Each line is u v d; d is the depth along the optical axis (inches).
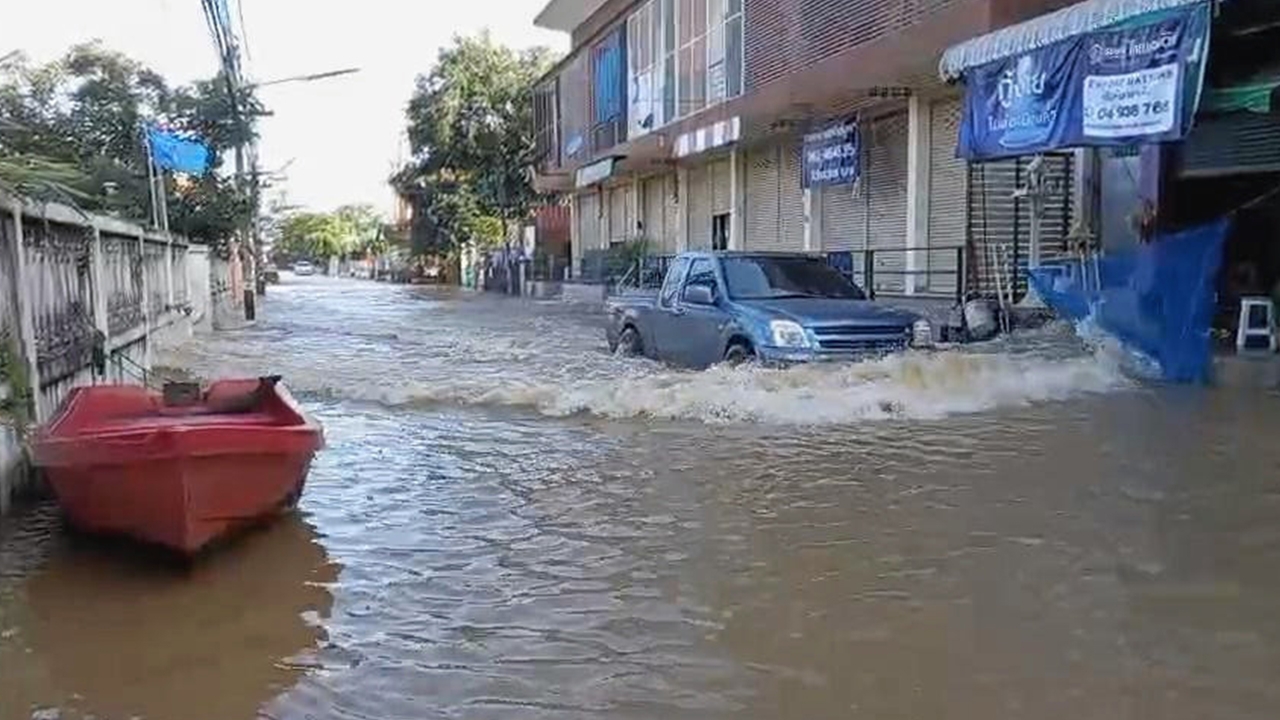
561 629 188.7
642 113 1232.8
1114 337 470.0
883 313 480.7
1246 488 272.4
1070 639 178.5
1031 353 487.8
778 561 223.1
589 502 276.1
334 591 211.9
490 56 2156.7
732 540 238.7
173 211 1093.8
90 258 431.5
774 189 973.8
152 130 911.7
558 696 161.8
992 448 327.9
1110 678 163.5
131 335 564.7
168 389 282.8
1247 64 467.2
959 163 690.8
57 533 257.6
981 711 154.0
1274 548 223.5
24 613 203.5
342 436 375.9
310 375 568.1
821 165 837.2
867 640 180.7
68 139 960.9
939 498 269.3
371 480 305.6
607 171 1218.0
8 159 487.5
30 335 324.2
